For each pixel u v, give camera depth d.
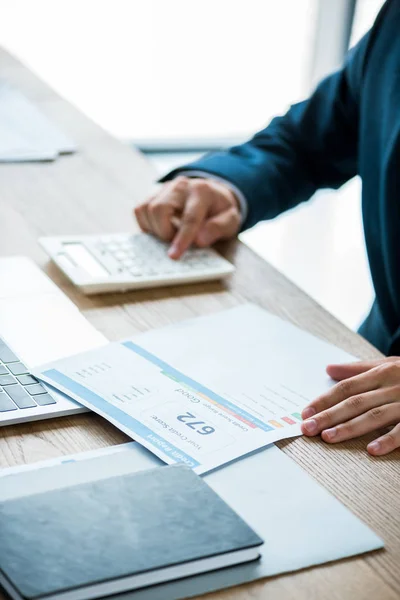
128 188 1.40
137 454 0.75
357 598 0.61
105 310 1.02
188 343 0.95
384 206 1.27
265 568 0.63
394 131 1.25
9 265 1.09
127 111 3.12
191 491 0.68
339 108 1.42
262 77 3.27
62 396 0.83
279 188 1.38
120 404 0.82
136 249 1.17
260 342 0.97
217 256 1.19
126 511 0.64
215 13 3.09
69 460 0.73
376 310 1.39
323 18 3.25
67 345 0.92
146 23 3.00
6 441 0.76
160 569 0.60
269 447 0.78
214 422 0.80
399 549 0.67
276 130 1.46
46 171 1.42
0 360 0.87
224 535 0.63
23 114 1.62
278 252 2.97
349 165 1.47
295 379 0.90
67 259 1.11
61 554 0.59
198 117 3.24
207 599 0.60
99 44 2.97
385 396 0.84
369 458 0.78
